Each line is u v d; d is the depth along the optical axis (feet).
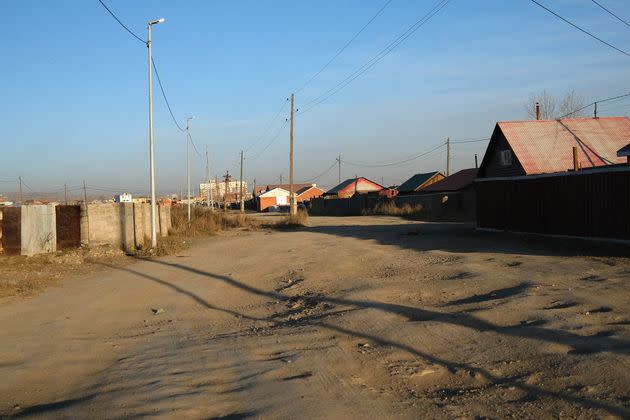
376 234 92.79
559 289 33.19
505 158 110.52
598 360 19.54
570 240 59.16
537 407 16.39
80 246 78.28
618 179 53.47
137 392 20.33
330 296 38.65
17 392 21.71
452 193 158.20
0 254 69.46
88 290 48.08
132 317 37.01
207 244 95.14
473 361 21.24
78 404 19.40
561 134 108.99
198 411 17.63
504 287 35.70
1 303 41.96
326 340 26.48
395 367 21.30
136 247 84.58
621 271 38.32
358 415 16.42
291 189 149.28
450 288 36.86
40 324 34.73
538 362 20.30
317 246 76.95
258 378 20.95
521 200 70.33
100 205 80.23
